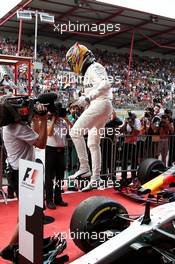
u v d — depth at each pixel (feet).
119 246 8.71
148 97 61.87
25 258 9.70
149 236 9.18
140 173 18.47
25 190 9.60
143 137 25.63
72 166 23.70
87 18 56.13
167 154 27.71
